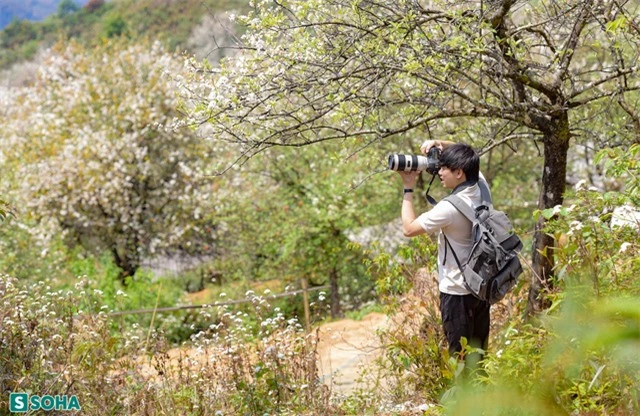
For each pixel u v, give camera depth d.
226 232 20.00
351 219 15.53
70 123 22.56
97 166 20.58
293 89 5.18
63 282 14.83
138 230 21.53
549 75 5.90
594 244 4.04
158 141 21.62
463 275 4.44
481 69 5.32
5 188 20.09
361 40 5.22
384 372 5.98
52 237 20.09
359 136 5.71
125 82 22.34
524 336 3.96
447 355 4.09
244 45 5.22
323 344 8.02
